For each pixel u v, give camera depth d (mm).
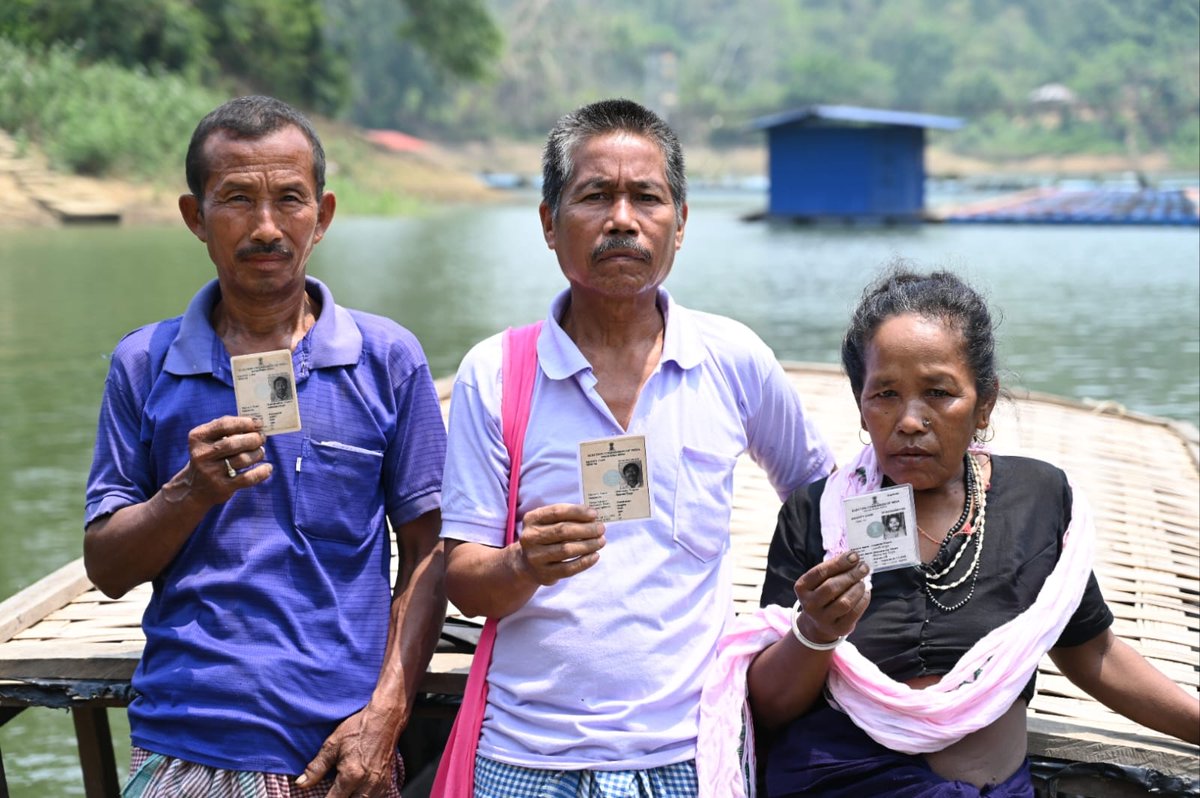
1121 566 4242
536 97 91812
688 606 2625
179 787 2674
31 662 3275
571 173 2645
